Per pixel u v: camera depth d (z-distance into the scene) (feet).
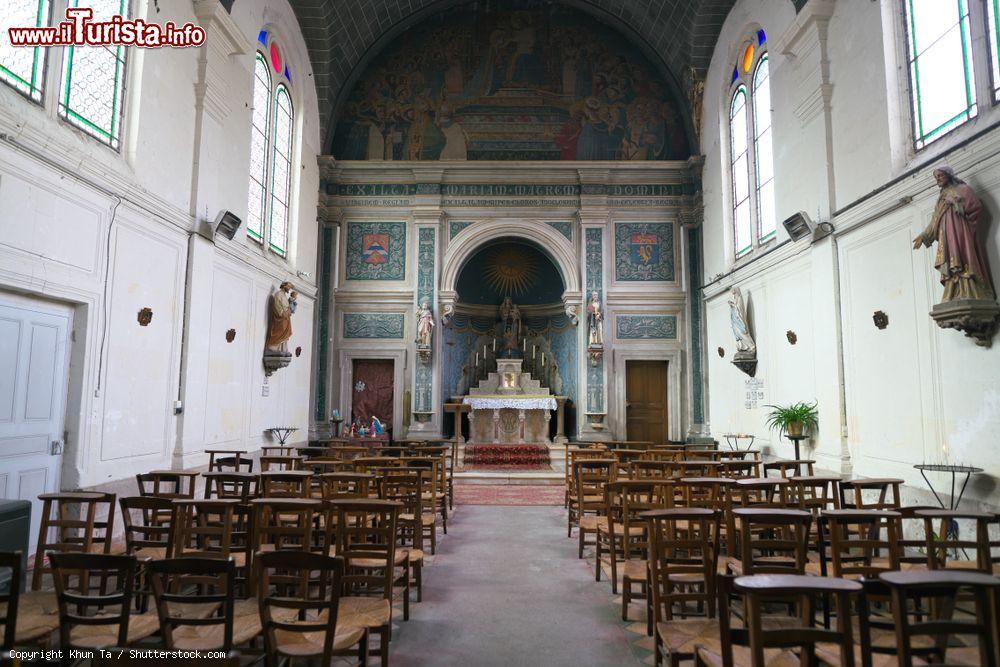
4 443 22.65
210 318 36.06
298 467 31.37
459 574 24.20
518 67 62.90
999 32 24.68
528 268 67.97
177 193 32.89
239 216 39.88
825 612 15.35
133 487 29.09
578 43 63.26
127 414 28.81
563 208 61.21
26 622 13.26
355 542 21.38
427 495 29.66
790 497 25.46
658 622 15.07
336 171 60.85
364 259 60.85
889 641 12.92
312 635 13.51
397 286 60.39
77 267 25.34
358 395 60.29
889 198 29.96
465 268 66.69
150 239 30.50
